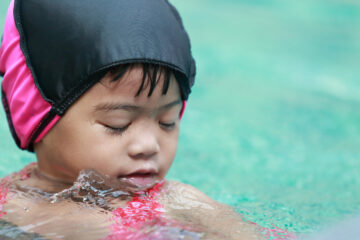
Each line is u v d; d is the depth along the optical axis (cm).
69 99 318
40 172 358
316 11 1412
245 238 290
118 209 303
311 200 436
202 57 972
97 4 325
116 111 312
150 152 321
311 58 1032
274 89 849
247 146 605
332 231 345
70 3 328
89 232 276
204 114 711
